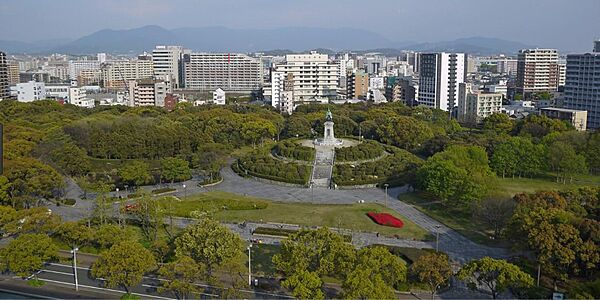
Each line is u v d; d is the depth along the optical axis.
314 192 185.00
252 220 153.88
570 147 198.00
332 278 112.25
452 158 177.88
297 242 107.19
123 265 99.44
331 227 147.12
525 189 186.25
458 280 111.62
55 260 121.00
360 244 133.62
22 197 153.62
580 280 103.56
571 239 104.31
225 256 106.44
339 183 189.50
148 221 140.88
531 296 100.00
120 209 146.25
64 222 137.50
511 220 121.00
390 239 138.00
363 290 87.50
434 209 163.88
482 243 134.88
